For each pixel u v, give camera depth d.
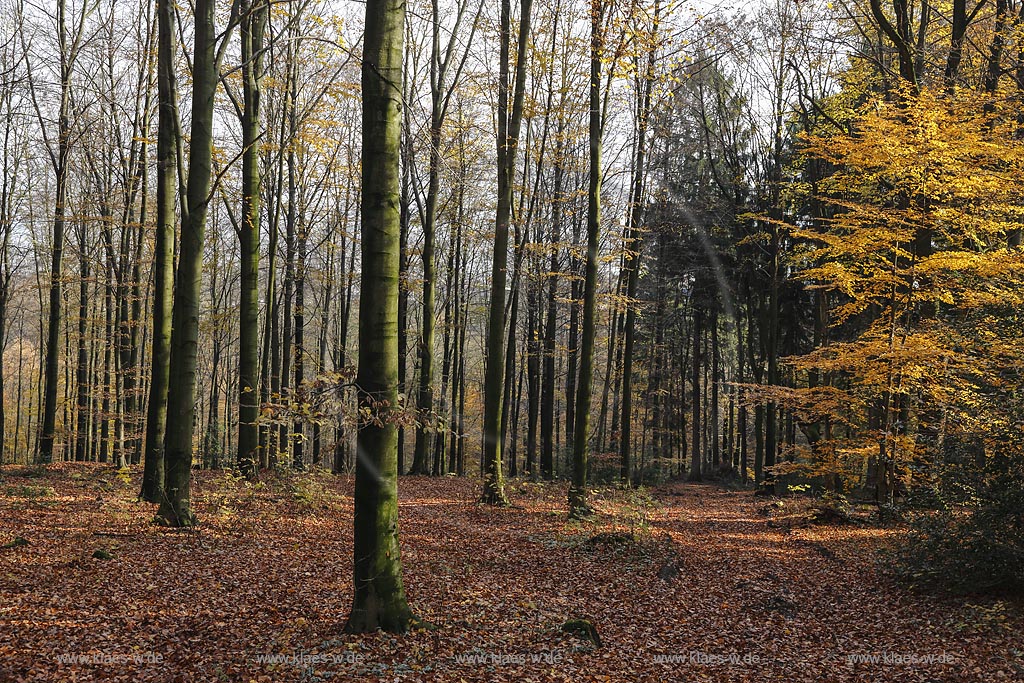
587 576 11.01
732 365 45.12
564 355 30.80
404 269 24.11
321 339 30.05
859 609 9.54
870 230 14.69
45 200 24.97
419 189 22.16
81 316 26.08
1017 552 9.23
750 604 9.81
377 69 6.81
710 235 30.89
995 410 10.52
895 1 18.39
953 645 7.91
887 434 14.88
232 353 40.56
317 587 9.09
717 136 29.27
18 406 38.50
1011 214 15.08
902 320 16.69
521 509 16.55
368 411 6.75
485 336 37.31
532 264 24.36
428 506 16.53
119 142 22.91
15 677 5.81
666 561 12.03
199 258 11.52
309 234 25.78
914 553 10.55
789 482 26.67
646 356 39.69
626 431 21.33
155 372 13.42
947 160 13.90
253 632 7.24
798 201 26.95
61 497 13.91
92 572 8.98
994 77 17.33
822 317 24.67
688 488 29.31
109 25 22.05
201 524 11.95
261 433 20.06
